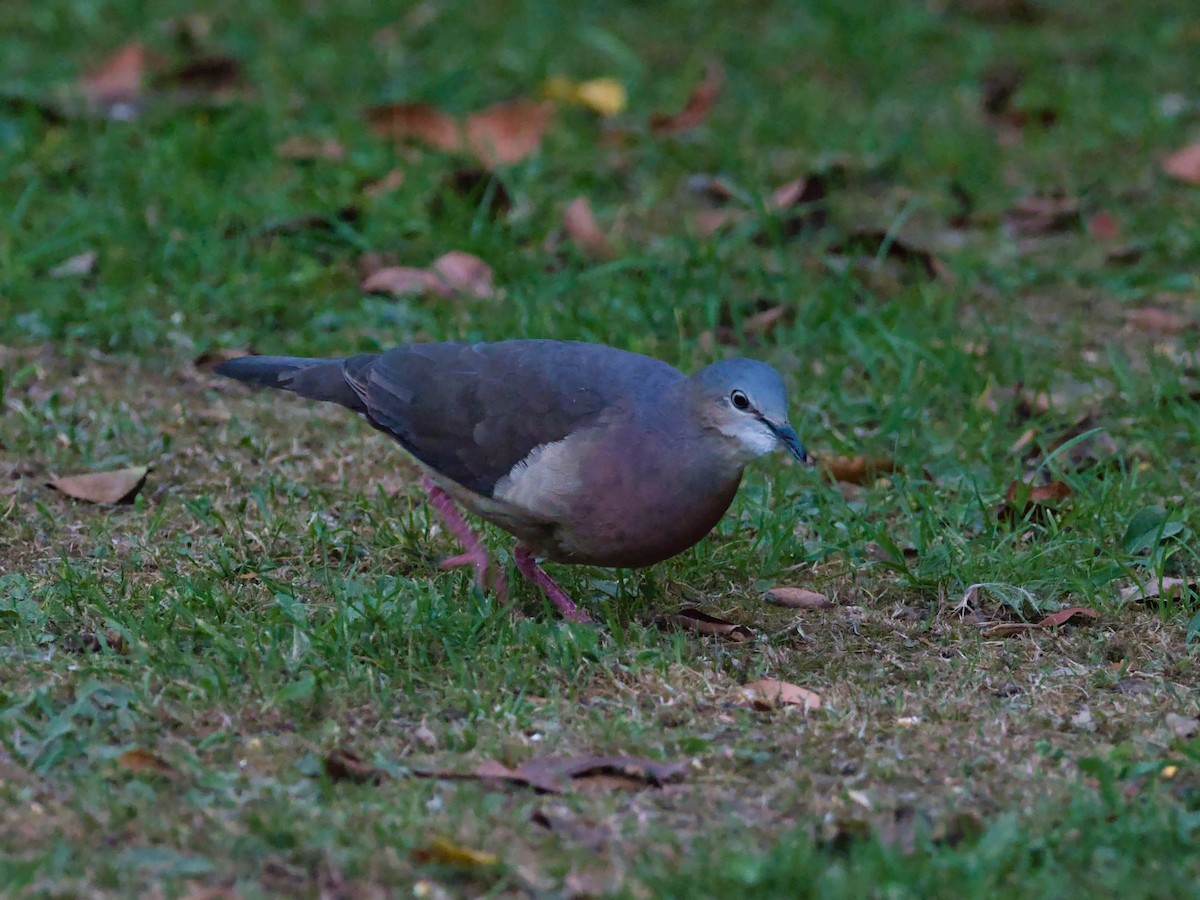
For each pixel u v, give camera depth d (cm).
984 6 2155
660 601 1009
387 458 1192
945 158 1702
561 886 692
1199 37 2059
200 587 964
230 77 1833
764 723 852
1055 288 1492
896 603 1012
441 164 1644
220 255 1448
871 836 708
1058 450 1126
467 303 1404
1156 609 1000
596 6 2158
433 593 971
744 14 2156
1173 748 815
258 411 1255
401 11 2070
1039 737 840
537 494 933
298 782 772
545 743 822
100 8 2039
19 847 705
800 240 1549
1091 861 710
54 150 1630
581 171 1658
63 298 1372
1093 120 1806
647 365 949
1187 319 1413
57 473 1145
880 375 1317
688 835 739
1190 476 1170
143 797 746
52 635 911
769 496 1135
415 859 699
